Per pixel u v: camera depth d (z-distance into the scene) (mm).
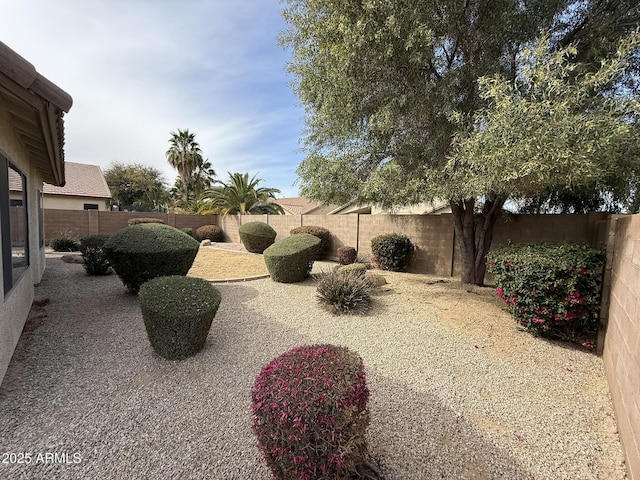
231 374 3488
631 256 2898
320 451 1751
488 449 2436
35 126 3670
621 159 4660
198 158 30375
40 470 2139
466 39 5590
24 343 4117
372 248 10367
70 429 2549
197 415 2775
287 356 2242
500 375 3582
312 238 8367
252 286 7527
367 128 6633
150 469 2178
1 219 3307
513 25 5297
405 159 6250
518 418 2830
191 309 3795
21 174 4859
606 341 3787
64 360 3705
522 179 4664
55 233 14734
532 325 4547
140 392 3102
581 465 2299
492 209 7387
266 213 20562
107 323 4867
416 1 4996
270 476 2135
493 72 5305
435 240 9508
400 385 3350
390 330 4883
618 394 2764
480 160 4590
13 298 3816
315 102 6840
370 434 2568
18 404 2850
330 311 5707
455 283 8078
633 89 5699
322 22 5664
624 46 4266
